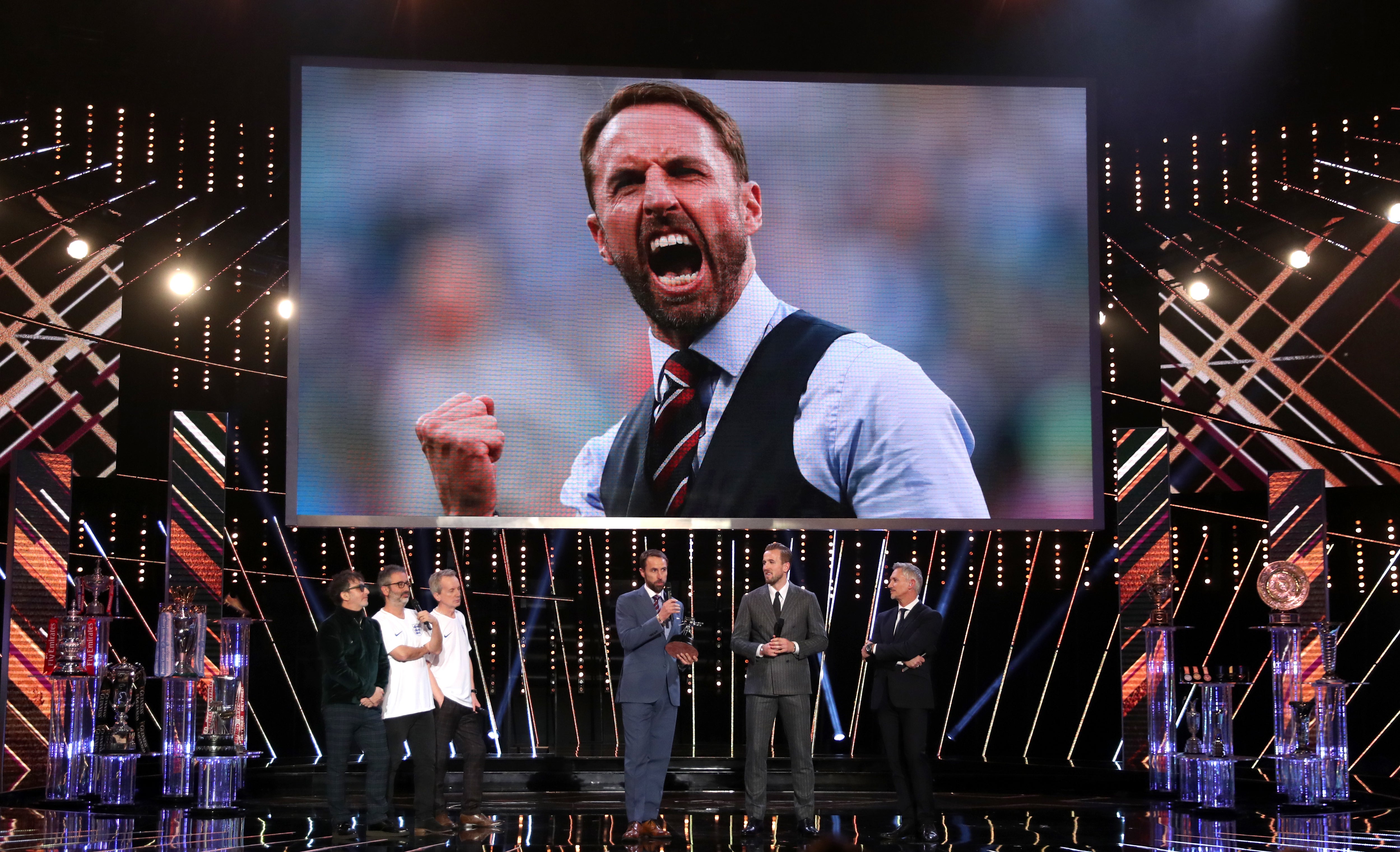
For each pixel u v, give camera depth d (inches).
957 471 343.6
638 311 346.0
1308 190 380.5
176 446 334.0
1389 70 368.2
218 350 386.3
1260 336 384.8
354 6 390.3
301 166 342.3
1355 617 368.5
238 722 319.0
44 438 374.0
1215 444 386.9
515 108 349.7
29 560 337.1
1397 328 366.0
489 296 343.6
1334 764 318.0
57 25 374.6
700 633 375.2
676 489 340.2
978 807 319.9
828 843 251.6
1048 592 379.9
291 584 374.6
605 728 372.5
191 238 388.2
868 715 374.3
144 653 374.3
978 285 350.0
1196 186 394.3
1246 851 256.7
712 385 343.9
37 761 334.0
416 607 375.2
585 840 265.9
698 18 409.7
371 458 336.8
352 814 307.3
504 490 338.6
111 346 382.6
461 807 302.8
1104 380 395.2
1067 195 353.7
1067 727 374.3
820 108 353.4
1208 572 384.8
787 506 340.8
